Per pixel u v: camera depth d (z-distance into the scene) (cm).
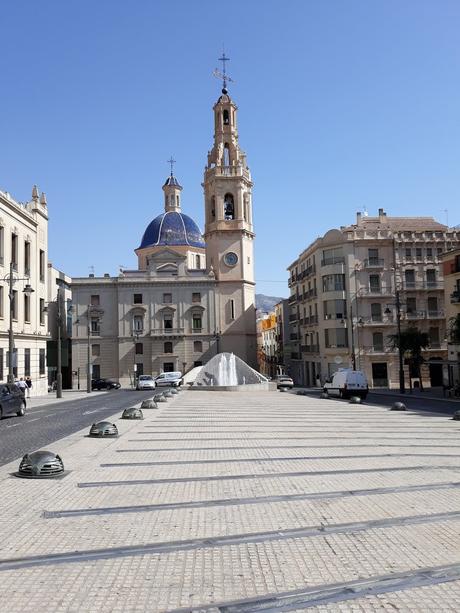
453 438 1502
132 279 7156
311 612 471
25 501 839
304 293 6825
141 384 5556
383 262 5766
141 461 1175
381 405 2917
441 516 749
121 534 682
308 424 1900
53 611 473
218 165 7531
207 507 807
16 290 4169
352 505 810
